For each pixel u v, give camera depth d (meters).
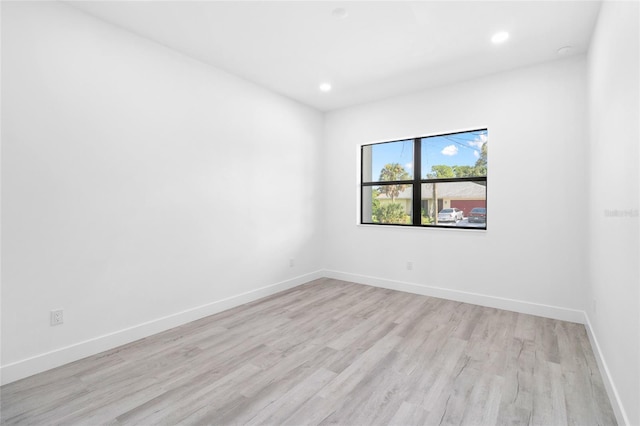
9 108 2.07
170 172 2.98
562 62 3.15
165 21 2.55
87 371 2.21
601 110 2.27
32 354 2.17
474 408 1.81
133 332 2.70
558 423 1.69
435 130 3.93
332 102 4.52
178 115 3.04
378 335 2.81
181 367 2.27
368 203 4.79
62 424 1.68
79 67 2.39
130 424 1.69
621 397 1.69
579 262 3.08
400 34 2.74
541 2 2.29
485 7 2.36
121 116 2.63
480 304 3.63
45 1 2.22
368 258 4.55
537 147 3.28
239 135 3.64
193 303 3.18
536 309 3.30
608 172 2.04
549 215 3.23
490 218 3.55
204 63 3.27
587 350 2.51
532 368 2.24
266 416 1.75
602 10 2.21
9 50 2.07
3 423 1.69
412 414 1.76
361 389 2.00
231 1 2.30
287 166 4.30
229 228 3.53
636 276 1.46
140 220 2.76
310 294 4.07
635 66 1.48
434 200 4.19
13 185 2.09
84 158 2.42
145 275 2.80
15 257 2.10
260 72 3.51
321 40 2.86
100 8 2.38
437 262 3.95
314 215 4.79
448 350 2.53
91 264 2.46
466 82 3.71
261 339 2.74
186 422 1.70
